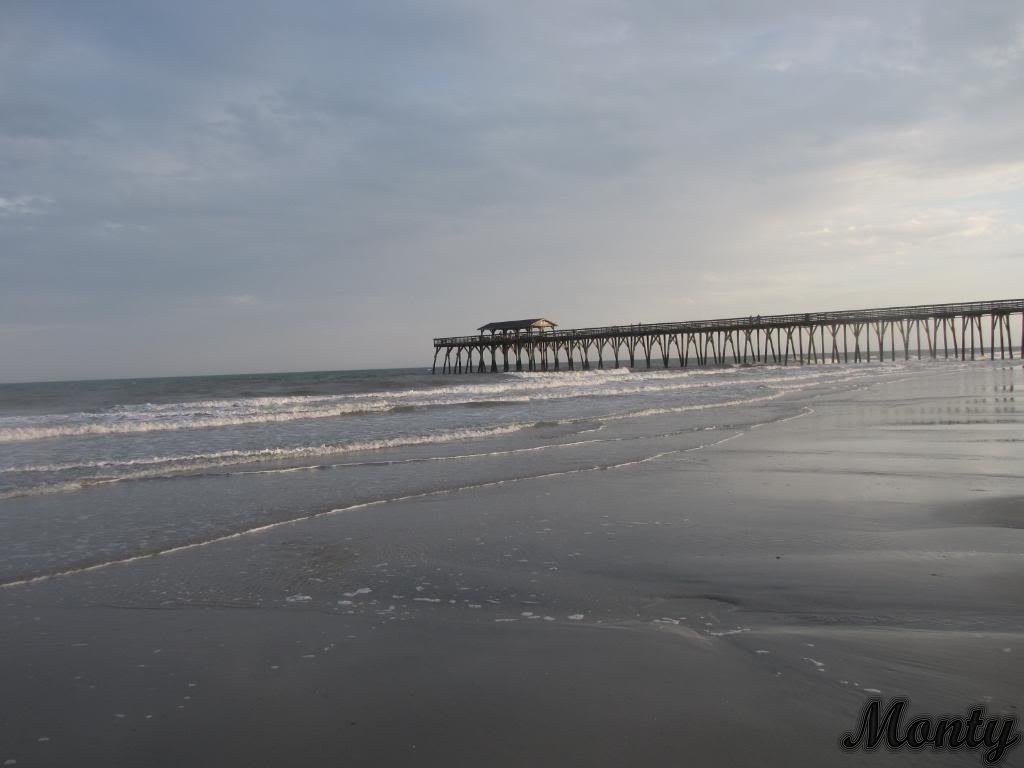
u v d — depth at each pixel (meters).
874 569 4.30
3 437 12.73
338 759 2.36
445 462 9.42
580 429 13.54
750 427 13.36
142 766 2.35
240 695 2.85
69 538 5.50
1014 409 14.98
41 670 3.11
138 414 17.39
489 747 2.41
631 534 5.44
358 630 3.56
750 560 4.61
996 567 4.29
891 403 17.91
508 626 3.56
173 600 4.06
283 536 5.53
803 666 2.94
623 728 2.50
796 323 54.44
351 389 36.06
